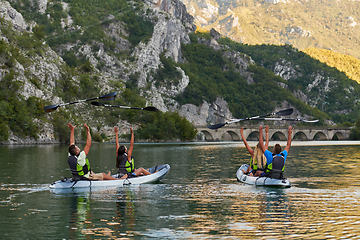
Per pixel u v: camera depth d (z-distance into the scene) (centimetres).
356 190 1778
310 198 1562
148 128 16512
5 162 3622
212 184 1998
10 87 12050
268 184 1895
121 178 2000
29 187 1878
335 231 1034
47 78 15638
